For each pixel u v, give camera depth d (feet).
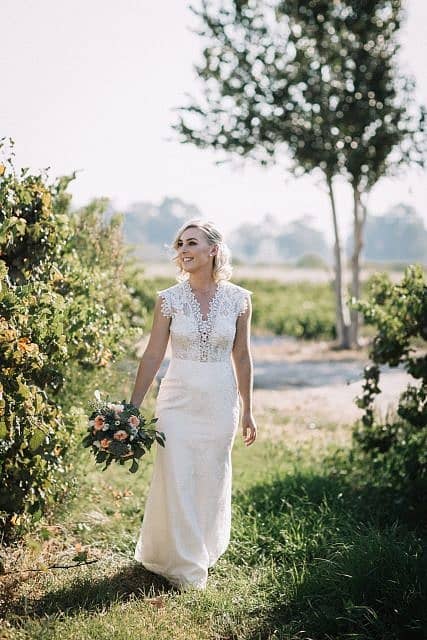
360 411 34.55
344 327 66.13
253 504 17.80
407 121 60.18
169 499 13.89
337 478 20.54
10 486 12.86
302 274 253.85
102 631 11.66
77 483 16.66
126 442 13.00
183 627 12.10
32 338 13.38
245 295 14.69
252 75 59.31
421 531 16.74
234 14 58.03
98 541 15.90
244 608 12.85
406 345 19.97
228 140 59.47
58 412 14.12
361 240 64.54
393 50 60.29
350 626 11.90
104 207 23.45
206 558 14.07
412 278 19.81
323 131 60.44
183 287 14.38
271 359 59.21
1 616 12.17
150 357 14.37
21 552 14.34
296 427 30.45
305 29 59.57
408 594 12.46
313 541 15.06
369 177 61.57
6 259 14.73
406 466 19.21
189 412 14.12
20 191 14.69
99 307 16.14
